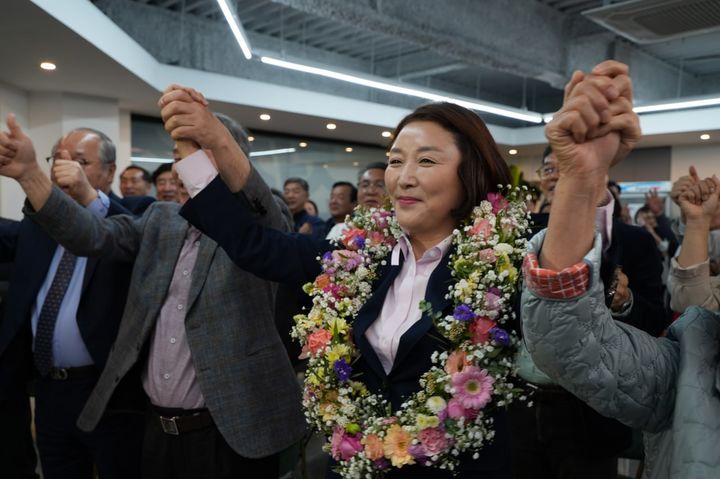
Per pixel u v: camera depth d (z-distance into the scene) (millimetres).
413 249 1210
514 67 6312
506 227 1097
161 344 1639
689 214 1328
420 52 8539
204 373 1557
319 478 2771
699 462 807
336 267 1204
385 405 1080
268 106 7398
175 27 7098
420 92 6855
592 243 791
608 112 686
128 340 1683
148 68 6070
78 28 4410
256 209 1306
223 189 1215
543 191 2479
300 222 5809
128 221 1810
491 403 1049
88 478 2082
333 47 8555
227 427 1535
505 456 1088
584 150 715
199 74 6805
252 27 7617
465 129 1127
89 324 1927
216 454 1590
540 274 774
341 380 1078
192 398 1606
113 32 5094
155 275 1672
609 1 4934
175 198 3754
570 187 744
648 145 10148
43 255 2045
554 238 774
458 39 5516
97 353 1922
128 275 1979
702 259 1307
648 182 10406
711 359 876
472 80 10305
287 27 7684
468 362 1015
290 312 1996
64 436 2023
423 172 1101
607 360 840
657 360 902
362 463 1031
